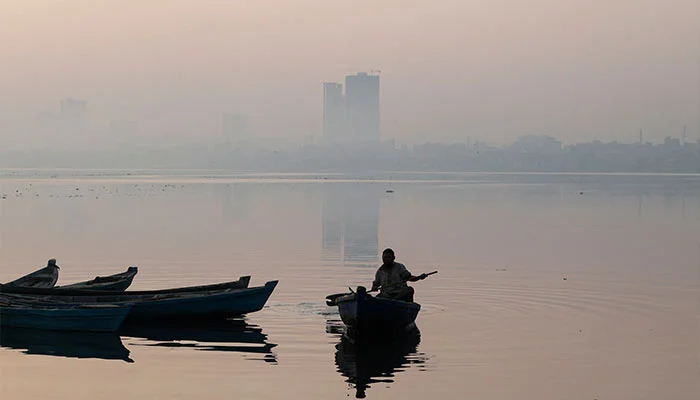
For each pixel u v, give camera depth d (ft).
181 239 150.71
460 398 52.75
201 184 469.98
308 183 513.45
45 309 73.10
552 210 242.17
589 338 69.46
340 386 55.21
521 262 119.24
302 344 67.56
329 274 106.93
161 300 76.79
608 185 492.13
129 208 237.86
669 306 84.02
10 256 124.57
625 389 54.85
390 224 188.44
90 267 113.39
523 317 78.28
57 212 218.79
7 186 411.13
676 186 472.44
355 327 69.72
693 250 135.74
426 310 81.92
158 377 57.52
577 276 104.88
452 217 212.43
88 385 55.47
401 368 59.88
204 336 70.79
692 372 58.90
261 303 79.41
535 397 52.95
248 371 59.06
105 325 71.97
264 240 150.00
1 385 55.52
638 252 132.87
